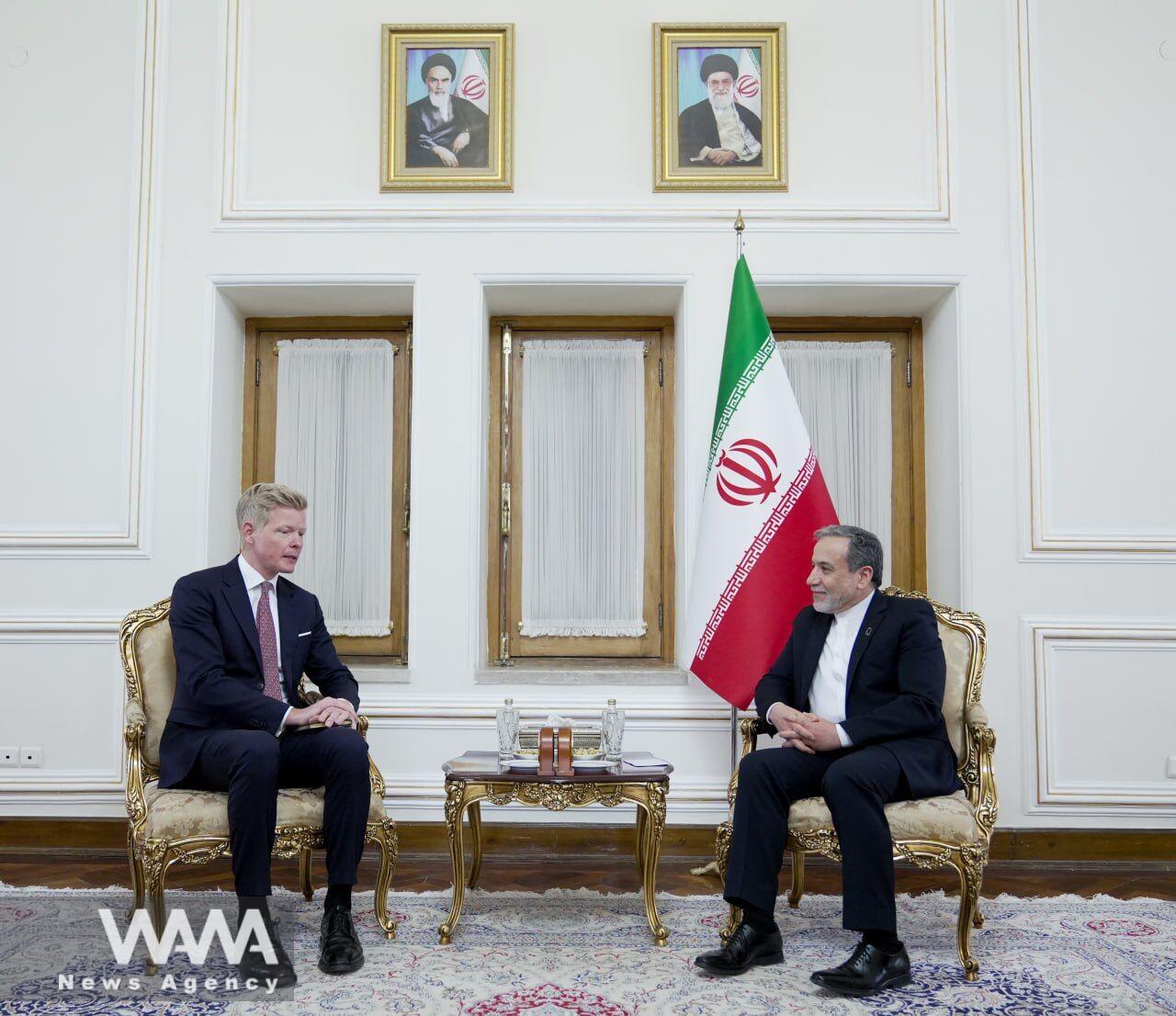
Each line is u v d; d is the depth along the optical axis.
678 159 3.81
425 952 2.59
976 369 3.72
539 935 2.74
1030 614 3.66
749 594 3.30
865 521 4.01
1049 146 3.79
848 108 3.84
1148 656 3.64
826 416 4.04
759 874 2.52
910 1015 2.20
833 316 4.07
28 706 3.66
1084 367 3.73
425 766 3.62
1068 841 3.60
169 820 2.44
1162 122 3.80
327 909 2.53
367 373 4.05
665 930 2.67
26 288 3.79
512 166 3.80
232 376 3.96
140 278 3.76
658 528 4.02
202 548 3.71
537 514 4.03
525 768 2.74
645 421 4.05
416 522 3.70
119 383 3.77
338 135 3.84
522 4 3.88
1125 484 3.70
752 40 3.83
